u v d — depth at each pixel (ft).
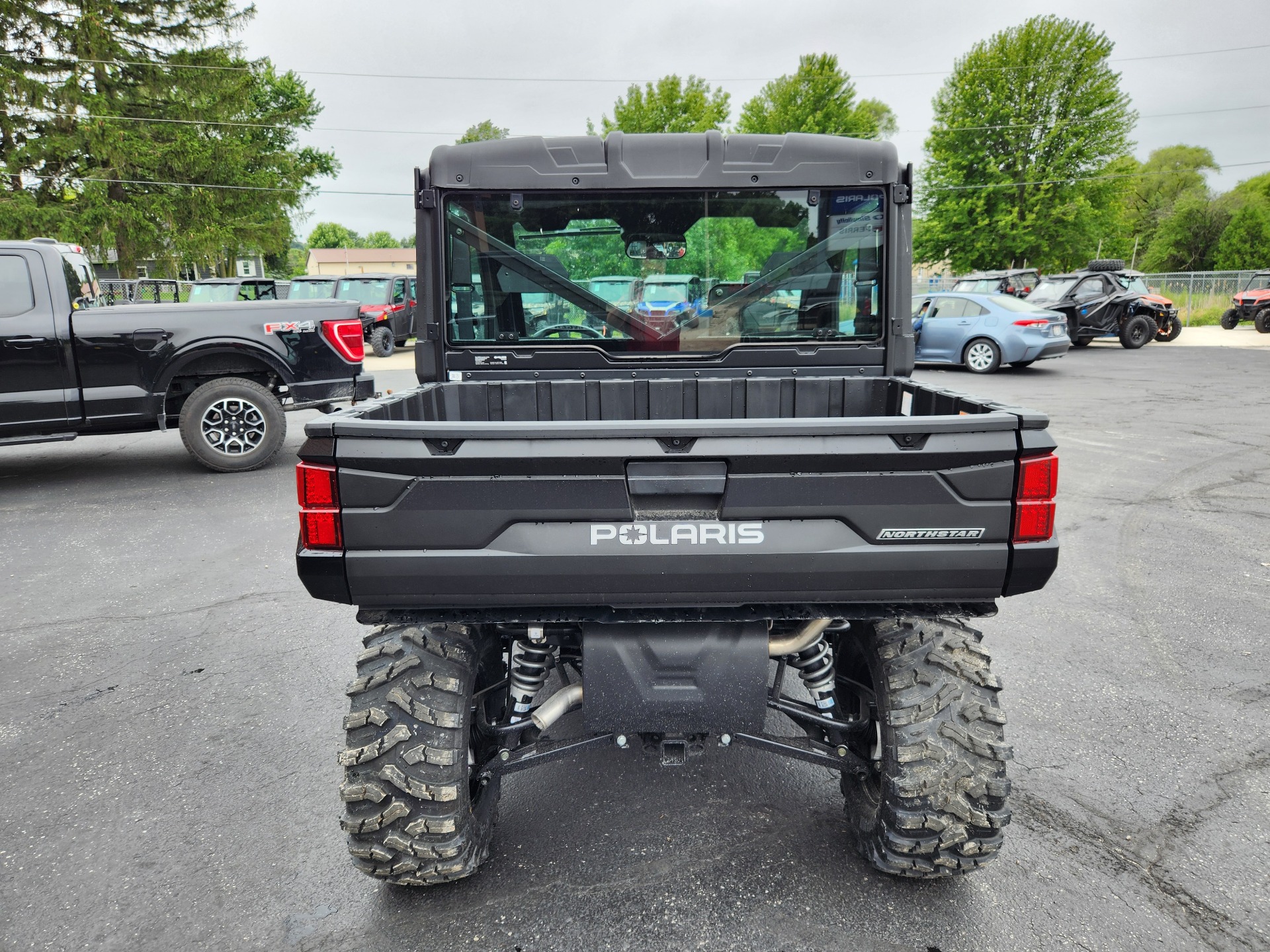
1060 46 127.85
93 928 7.34
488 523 6.24
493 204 10.68
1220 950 6.93
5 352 21.98
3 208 93.25
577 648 8.44
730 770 9.77
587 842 8.46
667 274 10.87
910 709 6.97
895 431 6.10
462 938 7.18
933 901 7.54
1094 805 8.96
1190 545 17.75
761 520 6.28
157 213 102.32
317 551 6.31
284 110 124.06
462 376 11.16
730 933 7.16
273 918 7.47
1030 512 6.24
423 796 6.79
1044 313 47.73
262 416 25.45
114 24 104.68
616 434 6.05
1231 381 44.52
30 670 12.66
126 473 25.94
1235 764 9.71
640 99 145.18
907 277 10.81
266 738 10.69
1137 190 247.09
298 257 299.58
